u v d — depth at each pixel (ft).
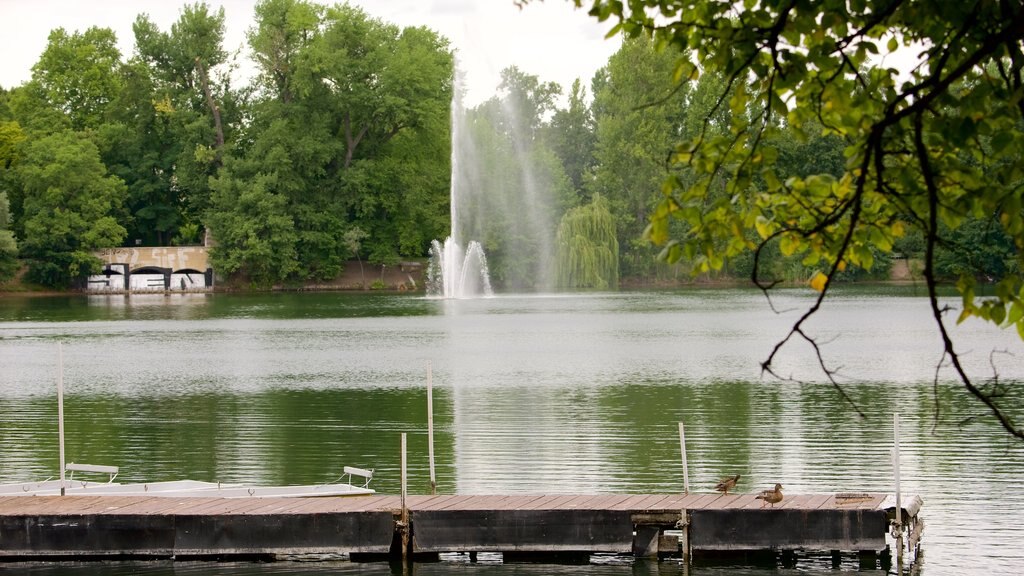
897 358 129.29
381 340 161.48
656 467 71.61
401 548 55.77
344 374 122.83
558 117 404.36
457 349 147.02
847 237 20.43
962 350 135.54
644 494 58.39
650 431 84.33
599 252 281.74
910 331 162.71
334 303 254.68
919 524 55.42
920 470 69.10
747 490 64.49
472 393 106.52
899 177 21.40
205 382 117.60
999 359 125.80
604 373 120.37
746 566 53.47
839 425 85.35
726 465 71.72
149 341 164.66
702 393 104.32
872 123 21.94
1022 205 20.34
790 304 226.17
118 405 101.81
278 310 233.14
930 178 19.13
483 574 53.52
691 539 54.19
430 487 66.54
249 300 271.28
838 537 52.80
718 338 157.69
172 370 128.26
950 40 21.54
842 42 21.68
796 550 53.47
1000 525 57.06
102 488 64.69
